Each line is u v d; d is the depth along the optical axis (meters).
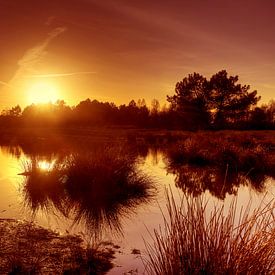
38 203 8.62
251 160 14.56
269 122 55.47
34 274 4.70
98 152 11.63
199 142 20.39
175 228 3.86
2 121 93.38
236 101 46.97
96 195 9.27
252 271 3.31
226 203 8.29
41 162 16.06
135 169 11.38
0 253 5.35
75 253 5.38
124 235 6.29
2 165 15.77
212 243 3.55
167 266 3.71
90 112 91.81
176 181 11.64
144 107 78.19
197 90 47.84
